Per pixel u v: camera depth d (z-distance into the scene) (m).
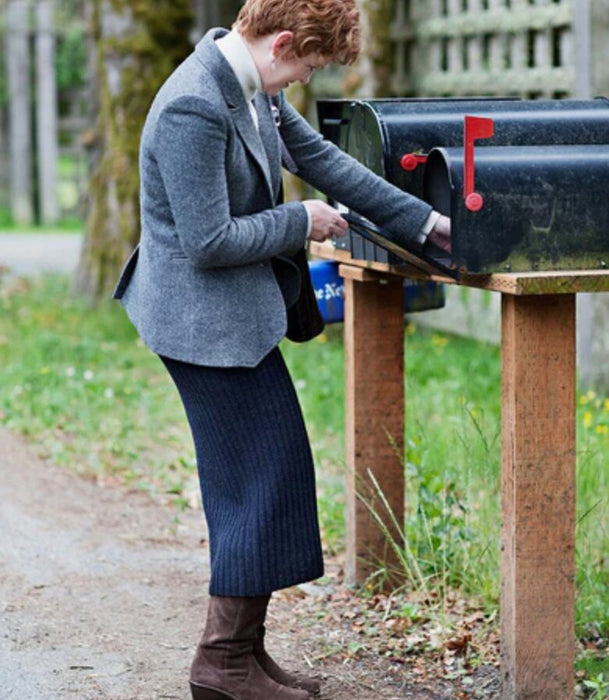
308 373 9.06
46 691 4.39
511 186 3.69
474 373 8.34
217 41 3.86
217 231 3.73
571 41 8.71
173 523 6.38
